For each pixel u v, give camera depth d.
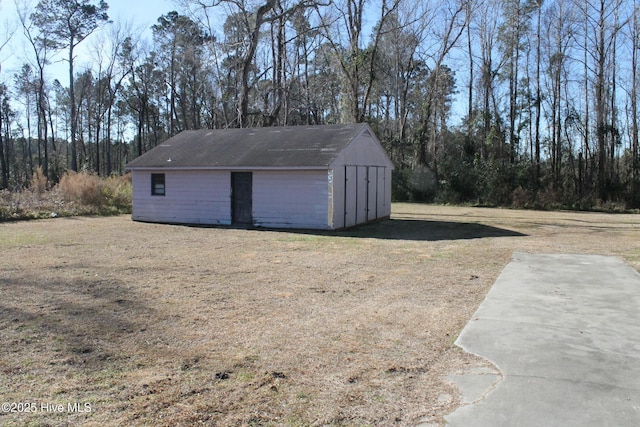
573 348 4.38
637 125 28.88
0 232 13.44
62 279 7.27
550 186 26.77
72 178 20.64
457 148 37.34
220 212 15.98
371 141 17.22
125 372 3.83
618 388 3.54
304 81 36.78
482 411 3.20
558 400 3.35
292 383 3.65
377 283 7.19
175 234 13.40
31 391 3.48
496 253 10.09
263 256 9.66
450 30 28.11
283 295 6.41
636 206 25.27
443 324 5.14
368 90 28.30
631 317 5.35
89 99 46.81
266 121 27.42
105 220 17.42
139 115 47.72
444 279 7.48
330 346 4.46
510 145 29.47
